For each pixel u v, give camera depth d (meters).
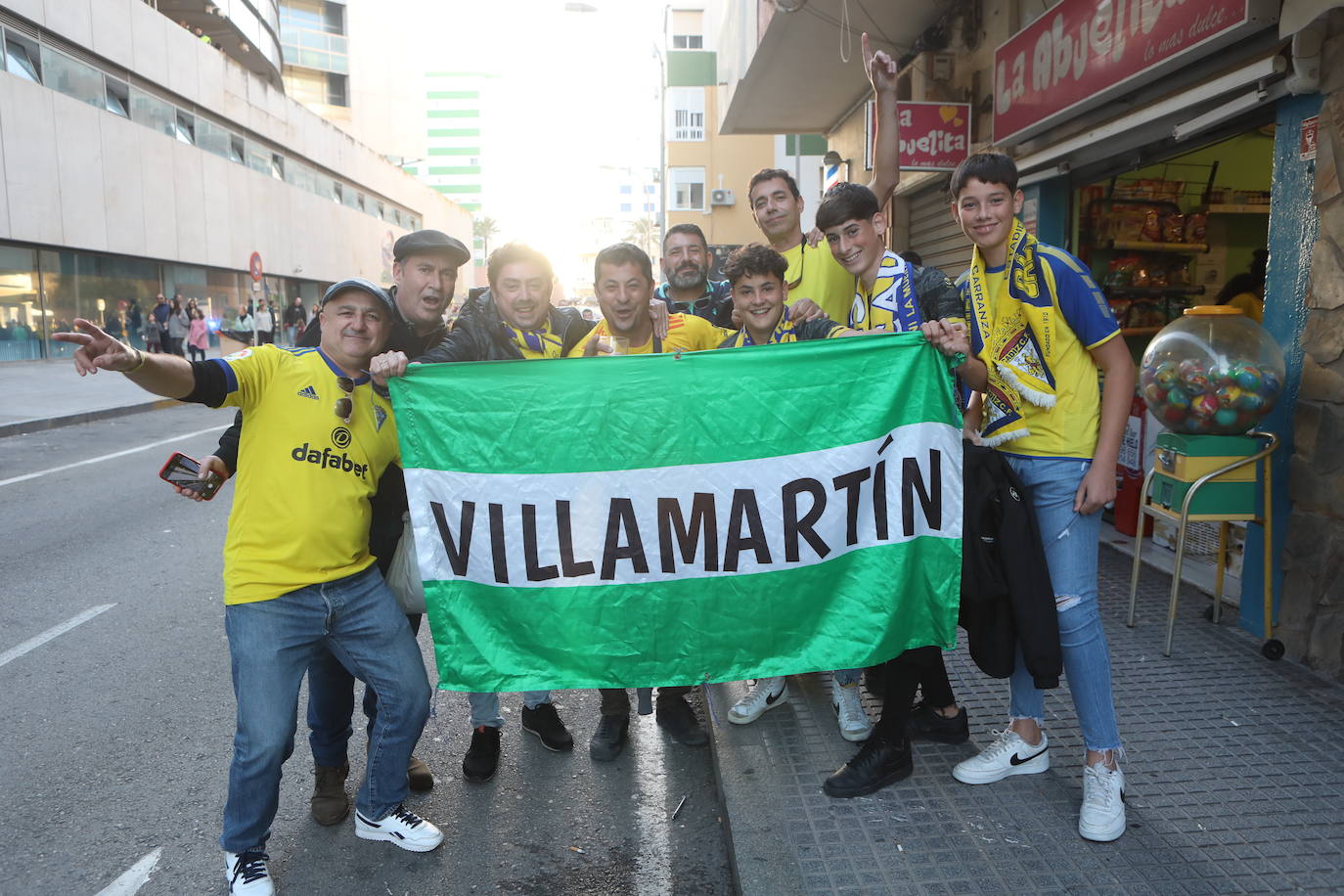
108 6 23.20
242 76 30.73
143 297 25.33
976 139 7.33
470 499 2.80
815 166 27.36
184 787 3.25
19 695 4.01
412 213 50.75
